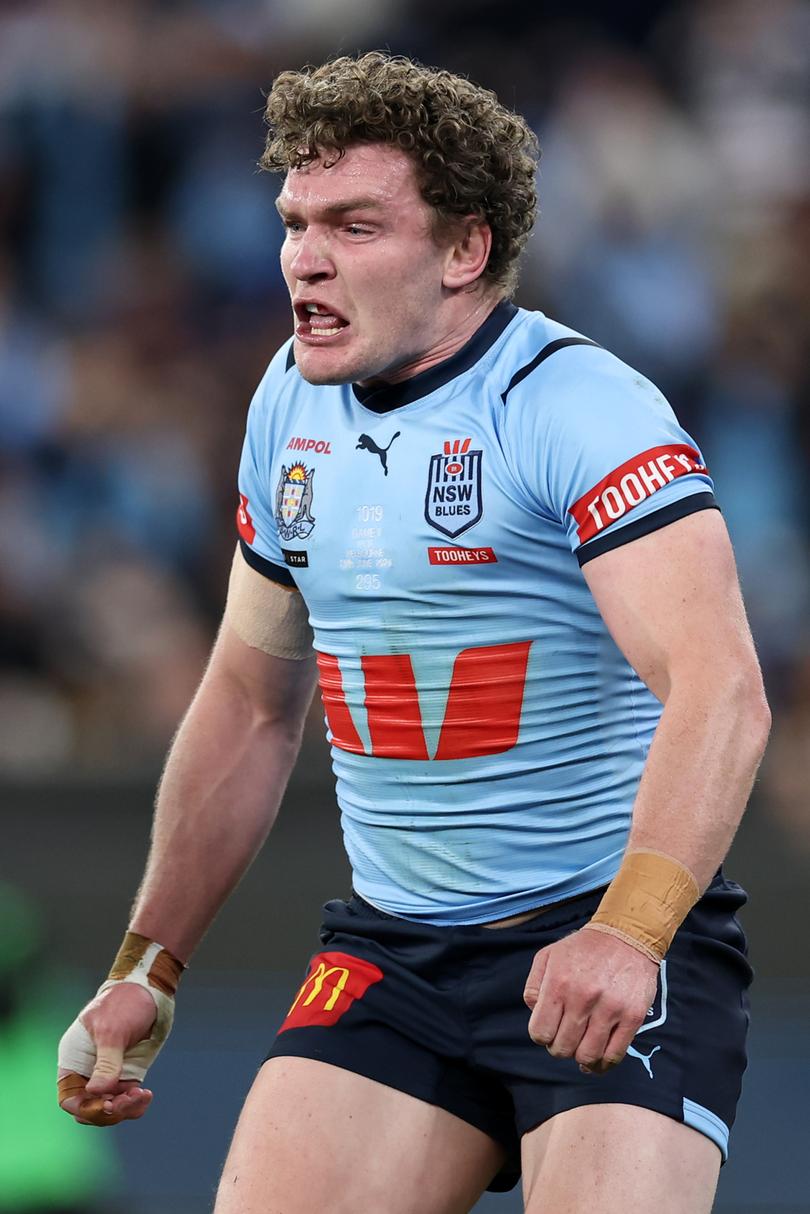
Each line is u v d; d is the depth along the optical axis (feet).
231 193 105.60
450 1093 31.81
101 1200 58.34
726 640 28.25
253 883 66.49
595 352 30.60
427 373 31.22
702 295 101.40
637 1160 28.84
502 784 31.22
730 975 31.63
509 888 31.42
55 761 76.23
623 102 105.91
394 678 31.55
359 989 32.24
